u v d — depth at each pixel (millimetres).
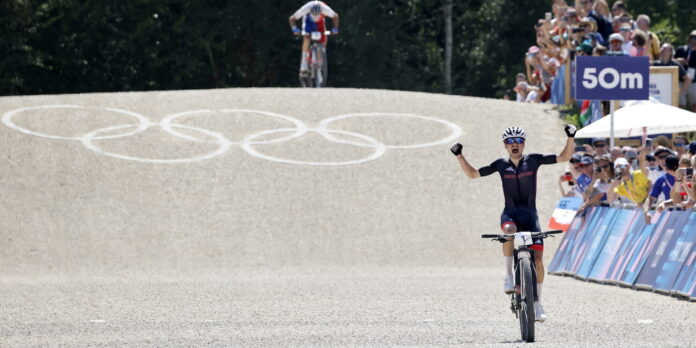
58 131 78375
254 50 154875
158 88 153250
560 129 81812
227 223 68875
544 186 73625
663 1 153875
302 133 80250
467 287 50375
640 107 61031
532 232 32562
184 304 43906
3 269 61875
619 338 32125
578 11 83938
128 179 72750
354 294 47375
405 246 66812
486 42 166000
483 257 65438
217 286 52031
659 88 73312
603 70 63250
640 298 43406
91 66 150500
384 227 68875
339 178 74125
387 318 38625
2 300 46062
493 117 84312
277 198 71688
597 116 75812
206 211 70062
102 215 68875
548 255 64312
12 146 75375
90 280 56906
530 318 31047
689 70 75812
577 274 53875
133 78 152250
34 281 56719
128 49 146500
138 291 49750
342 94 88250
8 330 35938
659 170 58781
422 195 72625
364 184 73562
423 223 69438
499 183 74688
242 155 76562
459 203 71938
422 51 172500
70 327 36625
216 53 154250
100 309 42312
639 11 154500
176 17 149250
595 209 55406
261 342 32375
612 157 59812
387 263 64375
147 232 67500
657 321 36219
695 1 155000
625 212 51656
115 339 33438
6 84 141875
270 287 51219
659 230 47219
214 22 150250
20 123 79000
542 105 87375
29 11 139500
